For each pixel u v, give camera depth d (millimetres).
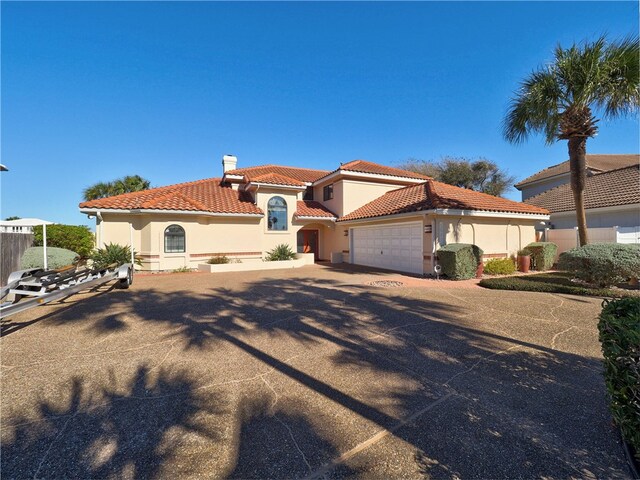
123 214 16172
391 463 2605
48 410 3432
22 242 12711
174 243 16516
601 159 27781
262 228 19688
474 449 2754
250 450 2787
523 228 16719
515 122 12250
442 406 3445
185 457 2711
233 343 5461
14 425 3168
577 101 10820
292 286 11250
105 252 14953
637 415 2420
